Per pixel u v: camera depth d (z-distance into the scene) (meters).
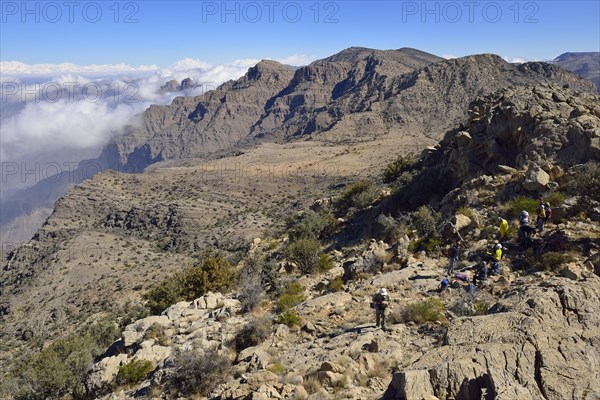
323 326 16.62
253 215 122.19
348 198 46.50
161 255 112.06
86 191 160.75
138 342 20.41
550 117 27.61
